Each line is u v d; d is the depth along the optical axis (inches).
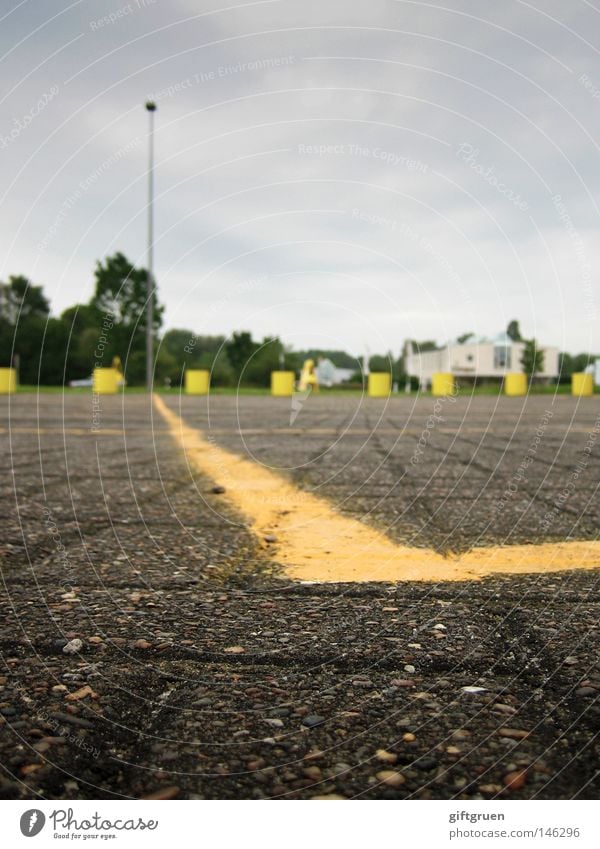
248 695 47.5
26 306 1286.9
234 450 223.9
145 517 114.9
